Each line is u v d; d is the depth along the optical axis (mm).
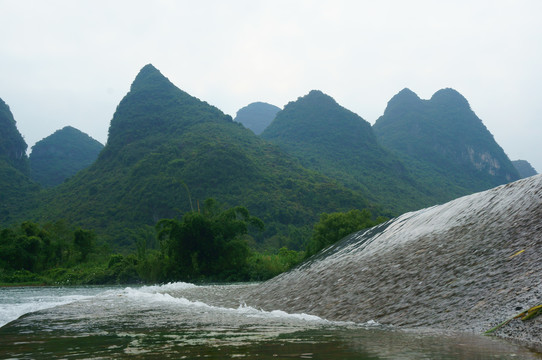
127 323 7590
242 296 13180
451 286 6789
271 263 42500
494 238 7828
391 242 11320
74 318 8938
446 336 4816
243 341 4895
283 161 129250
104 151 148375
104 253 60562
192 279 41156
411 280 7863
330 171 160250
